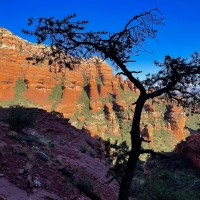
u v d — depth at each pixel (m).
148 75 6.06
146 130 119.44
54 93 126.94
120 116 139.50
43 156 8.67
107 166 14.65
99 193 8.21
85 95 141.38
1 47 113.69
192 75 5.88
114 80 157.00
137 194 11.19
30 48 126.75
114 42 5.23
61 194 6.49
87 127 118.69
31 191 5.78
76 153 12.94
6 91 110.88
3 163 6.56
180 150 56.84
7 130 10.89
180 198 11.52
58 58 5.54
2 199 4.74
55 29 5.08
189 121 160.12
